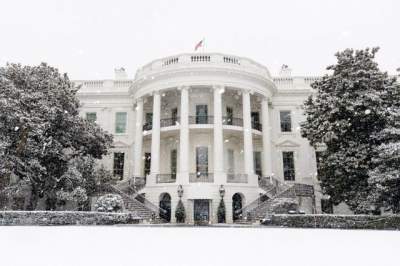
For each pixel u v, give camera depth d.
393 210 13.16
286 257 4.60
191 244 6.27
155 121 22.03
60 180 17.64
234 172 23.33
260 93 22.95
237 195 20.42
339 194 15.59
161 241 6.82
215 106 21.27
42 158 17.28
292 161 24.89
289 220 14.12
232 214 19.23
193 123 22.92
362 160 14.36
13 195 17.11
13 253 4.85
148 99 25.77
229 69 21.62
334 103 15.14
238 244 6.29
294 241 6.88
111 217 14.69
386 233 9.23
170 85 21.94
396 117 13.94
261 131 24.28
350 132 15.33
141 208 18.61
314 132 16.16
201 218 19.84
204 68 21.42
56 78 18.50
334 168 15.38
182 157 20.48
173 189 19.86
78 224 13.91
